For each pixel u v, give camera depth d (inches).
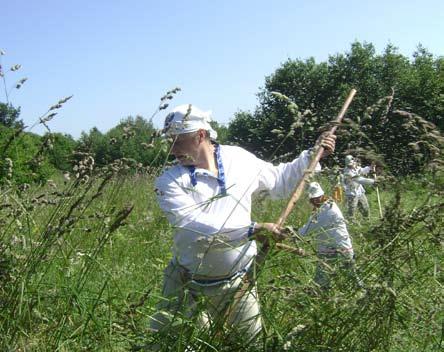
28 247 144.7
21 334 135.8
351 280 121.7
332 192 131.0
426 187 118.0
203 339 131.7
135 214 249.1
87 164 142.9
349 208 128.2
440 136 117.2
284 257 144.1
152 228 252.8
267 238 134.7
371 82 1259.8
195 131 150.3
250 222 150.6
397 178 120.3
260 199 156.8
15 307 139.0
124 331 137.6
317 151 137.3
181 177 151.0
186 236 143.9
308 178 133.8
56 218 145.1
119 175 161.8
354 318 122.4
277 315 133.1
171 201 148.9
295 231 130.7
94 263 148.9
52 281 154.8
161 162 158.1
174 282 149.6
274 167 160.9
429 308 122.8
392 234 121.3
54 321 139.8
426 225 118.4
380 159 120.1
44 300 143.9
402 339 125.8
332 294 121.5
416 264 123.3
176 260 150.2
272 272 154.4
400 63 1503.4
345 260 124.4
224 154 156.6
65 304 141.9
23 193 147.7
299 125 134.3
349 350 124.6
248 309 140.9
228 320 140.7
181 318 132.0
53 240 140.9
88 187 143.4
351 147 127.0
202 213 144.8
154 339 132.6
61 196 145.2
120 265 211.6
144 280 205.8
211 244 134.3
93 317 133.0
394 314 125.8
